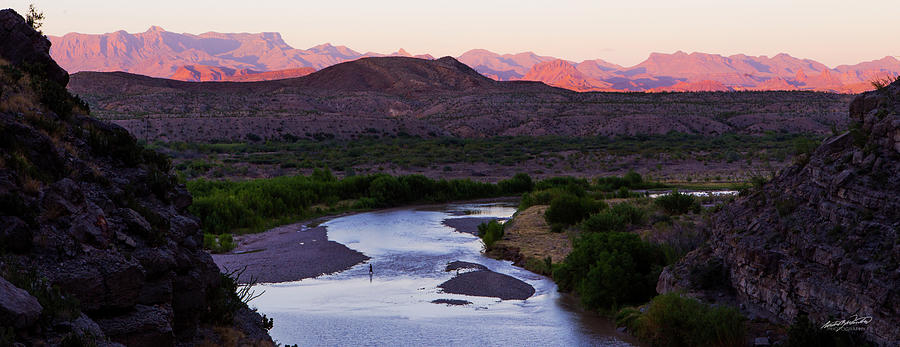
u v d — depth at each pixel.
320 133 150.00
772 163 98.19
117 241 10.77
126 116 157.62
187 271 12.47
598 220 40.12
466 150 125.12
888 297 13.64
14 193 9.78
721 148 124.19
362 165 103.06
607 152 119.06
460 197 73.75
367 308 26.22
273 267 35.28
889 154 16.45
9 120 11.43
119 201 12.12
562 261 33.84
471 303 27.08
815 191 18.19
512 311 25.64
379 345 20.92
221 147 121.81
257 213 53.72
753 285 18.72
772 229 19.00
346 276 33.03
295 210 58.78
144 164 14.28
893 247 14.27
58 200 10.25
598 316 24.50
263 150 122.00
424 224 52.97
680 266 22.88
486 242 40.72
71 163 11.88
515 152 119.44
